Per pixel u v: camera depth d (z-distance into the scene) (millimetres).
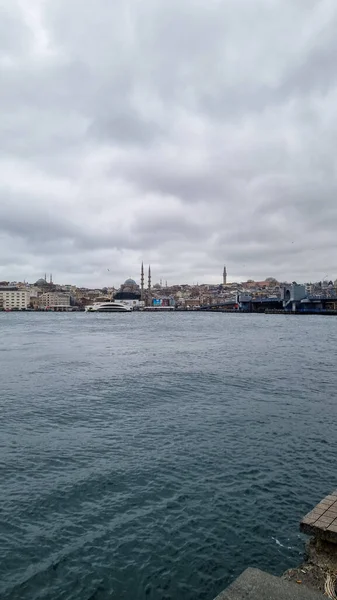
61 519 14039
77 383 37125
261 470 17812
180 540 12891
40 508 14711
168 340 87312
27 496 15539
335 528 9266
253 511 14484
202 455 19484
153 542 12797
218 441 21406
